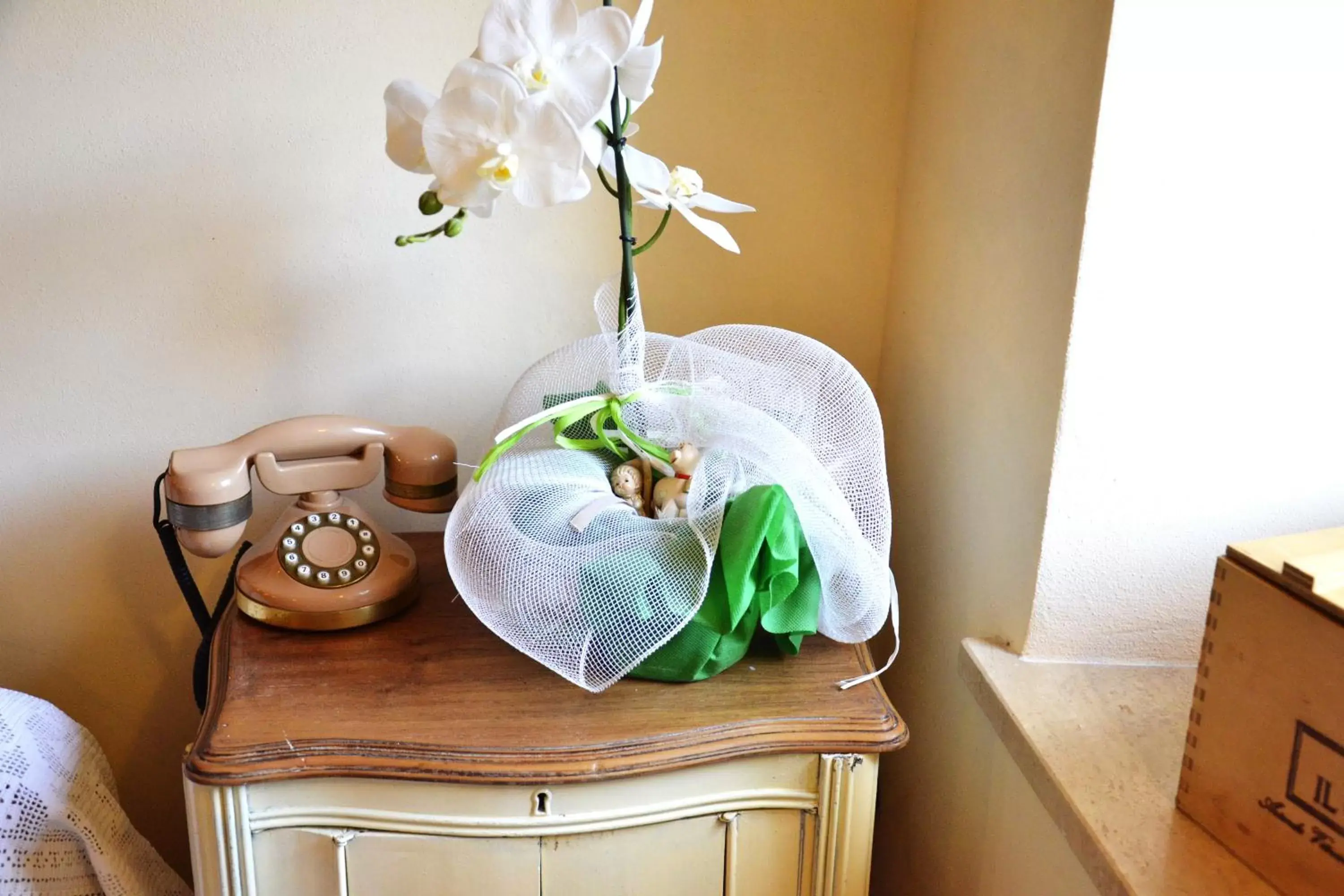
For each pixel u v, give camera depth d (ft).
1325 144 2.38
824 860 2.63
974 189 2.99
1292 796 1.95
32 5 3.05
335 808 2.44
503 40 2.31
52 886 2.91
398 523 3.74
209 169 3.27
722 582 2.54
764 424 2.68
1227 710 2.10
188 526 2.82
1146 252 2.43
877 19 3.39
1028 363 2.69
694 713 2.56
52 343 3.37
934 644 3.34
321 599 2.89
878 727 2.55
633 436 2.81
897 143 3.53
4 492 3.51
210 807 2.40
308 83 3.23
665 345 2.94
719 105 3.41
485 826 2.46
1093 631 2.76
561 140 2.30
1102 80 2.31
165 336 3.42
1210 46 2.30
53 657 3.72
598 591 2.48
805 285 3.66
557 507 2.61
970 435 3.05
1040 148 2.61
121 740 3.86
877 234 3.63
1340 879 1.86
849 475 2.80
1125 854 2.12
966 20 3.04
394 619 2.99
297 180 3.32
